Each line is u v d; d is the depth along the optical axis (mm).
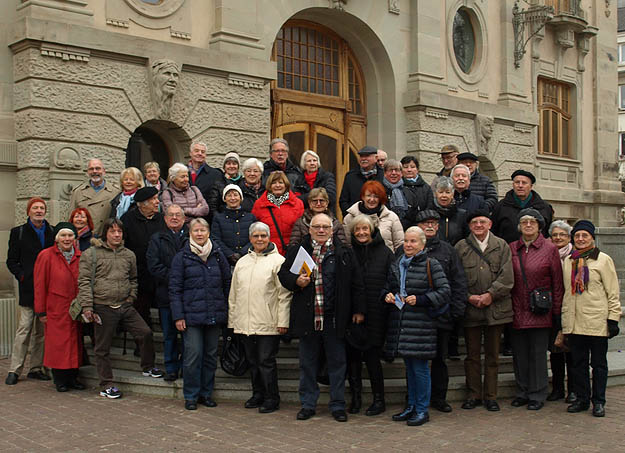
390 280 6707
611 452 5691
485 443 5926
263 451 5664
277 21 12555
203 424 6453
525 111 17062
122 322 7707
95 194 8773
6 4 9656
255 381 7121
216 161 11414
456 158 9180
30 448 5719
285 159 8852
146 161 11266
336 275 6668
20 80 9562
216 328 7172
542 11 16719
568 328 7027
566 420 6734
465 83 15992
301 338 6730
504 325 7430
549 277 7188
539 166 18172
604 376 6926
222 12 11547
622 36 45969
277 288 6934
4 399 7359
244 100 11734
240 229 7762
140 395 7551
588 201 19641
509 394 7719
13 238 8234
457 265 6926
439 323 6730
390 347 6648
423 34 14758
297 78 13688
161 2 11039
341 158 14391
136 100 10461
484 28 16469
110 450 5676
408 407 6738
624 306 10719
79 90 9852
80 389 7824
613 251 11430
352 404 7004
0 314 9492
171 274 7051
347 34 14336
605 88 20297
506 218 8062
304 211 7332
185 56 10906
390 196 8469
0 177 9594
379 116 14664
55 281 7633
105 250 7547
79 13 9953
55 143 9633
